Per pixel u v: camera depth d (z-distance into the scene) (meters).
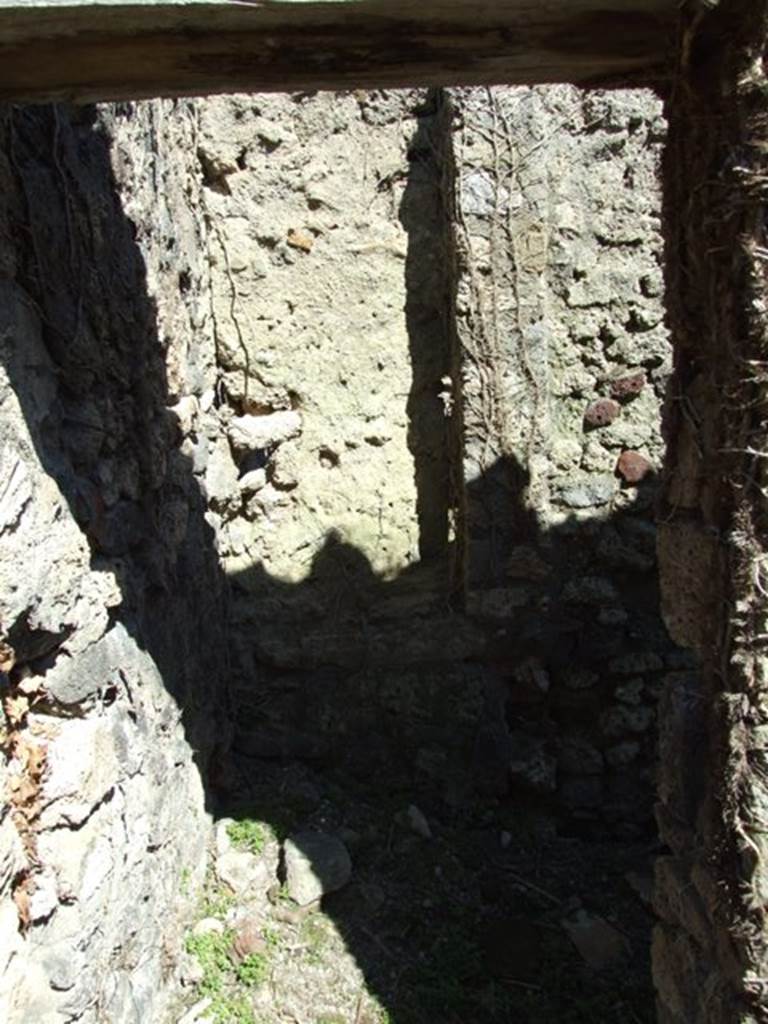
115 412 2.37
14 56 1.57
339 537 3.92
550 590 3.72
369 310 3.87
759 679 1.70
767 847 1.73
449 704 3.66
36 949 1.90
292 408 3.92
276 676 3.75
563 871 3.38
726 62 1.58
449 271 3.71
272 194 3.76
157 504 2.68
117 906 2.21
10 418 1.77
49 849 1.94
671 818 2.07
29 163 1.94
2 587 1.71
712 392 1.75
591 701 3.79
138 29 1.51
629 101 3.51
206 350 3.64
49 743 1.97
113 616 2.28
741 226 1.61
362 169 3.79
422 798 3.57
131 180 2.58
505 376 3.60
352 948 2.86
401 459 3.95
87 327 2.18
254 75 1.68
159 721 2.59
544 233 3.54
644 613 3.76
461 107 3.44
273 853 3.08
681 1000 2.09
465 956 2.91
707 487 1.80
